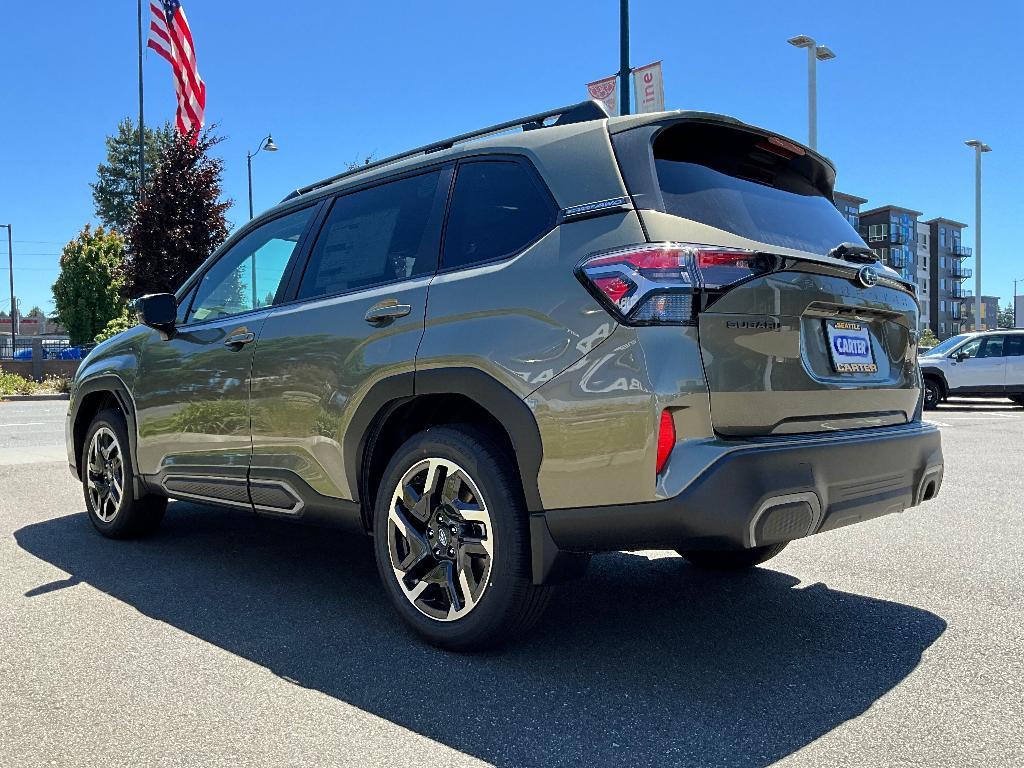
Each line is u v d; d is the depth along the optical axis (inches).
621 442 102.4
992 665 115.2
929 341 2084.2
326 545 187.6
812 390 113.2
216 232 911.7
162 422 173.3
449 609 118.6
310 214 158.1
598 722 97.2
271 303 156.5
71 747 91.2
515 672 112.4
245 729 95.6
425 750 90.5
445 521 120.2
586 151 117.1
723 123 119.6
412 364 122.8
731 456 100.2
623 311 103.0
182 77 867.4
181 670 113.4
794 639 125.6
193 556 177.3
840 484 110.8
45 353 1115.3
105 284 1343.5
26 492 255.0
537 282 112.2
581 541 107.3
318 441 137.3
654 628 130.6
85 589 152.2
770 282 108.4
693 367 101.3
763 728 95.7
